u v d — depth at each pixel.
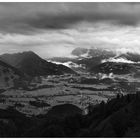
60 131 172.25
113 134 161.25
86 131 167.88
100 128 170.38
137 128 165.00
